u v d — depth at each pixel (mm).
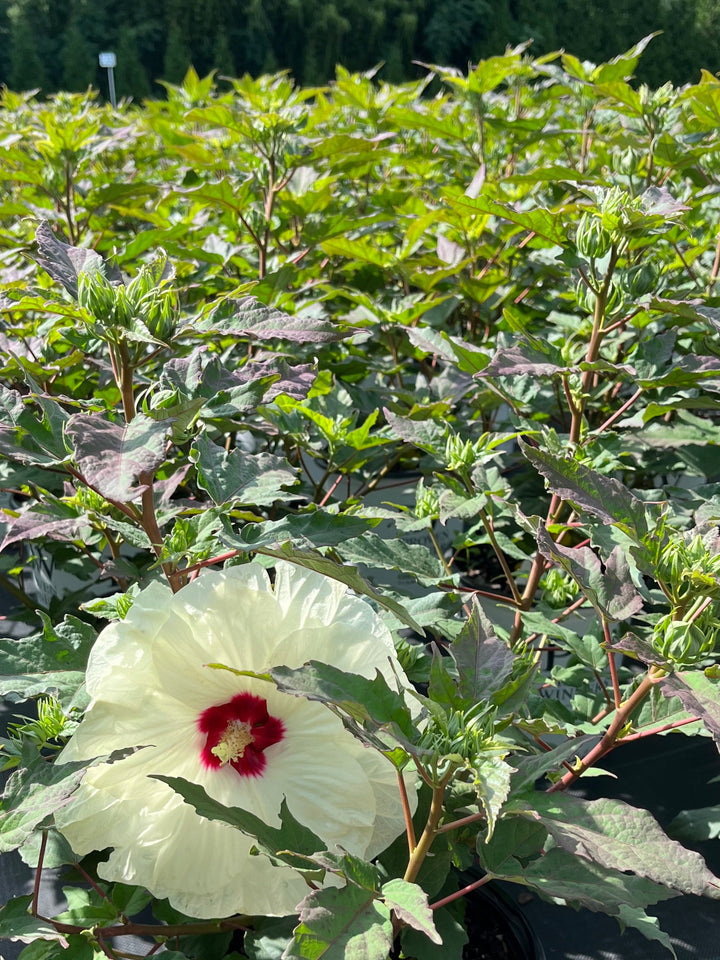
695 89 2719
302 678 1041
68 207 3375
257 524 1429
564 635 1761
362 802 1188
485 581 2848
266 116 2883
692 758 2084
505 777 1005
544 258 2906
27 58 23312
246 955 1415
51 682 1363
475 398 2475
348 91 4469
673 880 1017
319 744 1229
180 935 1390
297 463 2805
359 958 965
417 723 1174
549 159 4727
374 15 26250
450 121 3912
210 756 1245
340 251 3061
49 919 1313
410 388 3082
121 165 5523
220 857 1194
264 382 1699
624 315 1949
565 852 1201
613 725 1390
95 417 1217
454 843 1371
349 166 3297
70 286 1459
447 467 2035
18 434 1351
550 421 3316
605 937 1604
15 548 2773
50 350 2408
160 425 1195
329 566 1141
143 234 2957
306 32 26500
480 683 1163
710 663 1365
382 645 1216
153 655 1188
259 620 1212
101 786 1174
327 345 2756
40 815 1074
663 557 1239
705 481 3051
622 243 1862
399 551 1851
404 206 3861
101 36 25125
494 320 3432
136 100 23594
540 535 1394
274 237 3281
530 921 1592
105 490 1097
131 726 1186
